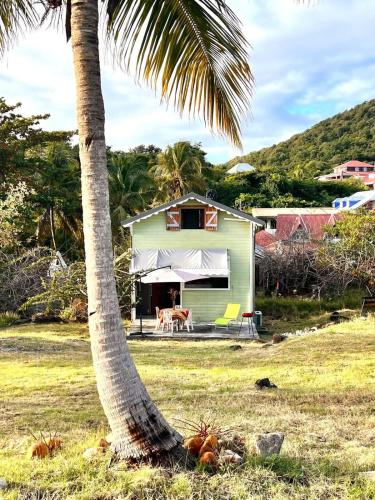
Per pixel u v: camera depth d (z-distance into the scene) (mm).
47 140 34469
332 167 125438
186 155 60281
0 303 28281
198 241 27625
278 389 11359
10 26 7637
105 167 5668
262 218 65438
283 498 5023
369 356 14867
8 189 32062
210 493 5109
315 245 34438
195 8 7078
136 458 5551
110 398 5559
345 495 5121
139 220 27625
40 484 5371
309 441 7164
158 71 7332
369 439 7363
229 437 6633
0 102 33531
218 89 7520
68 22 6426
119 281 25453
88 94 5586
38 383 12867
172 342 22219
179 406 9828
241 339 22922
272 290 34438
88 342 21172
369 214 34219
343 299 30750
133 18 7109
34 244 41875
